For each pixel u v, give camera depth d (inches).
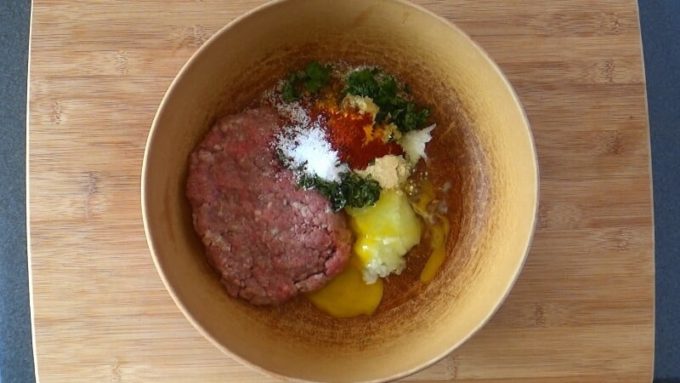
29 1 25.1
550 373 18.4
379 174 18.1
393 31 17.3
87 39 18.4
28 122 18.2
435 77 18.2
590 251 18.5
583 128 18.6
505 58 18.6
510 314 18.4
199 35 18.6
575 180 18.6
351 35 17.8
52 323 18.0
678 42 25.8
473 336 17.1
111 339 18.0
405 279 18.6
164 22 18.5
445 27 16.3
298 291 17.8
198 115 17.3
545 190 18.6
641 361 18.5
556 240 18.5
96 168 18.3
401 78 18.7
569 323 18.4
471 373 18.3
